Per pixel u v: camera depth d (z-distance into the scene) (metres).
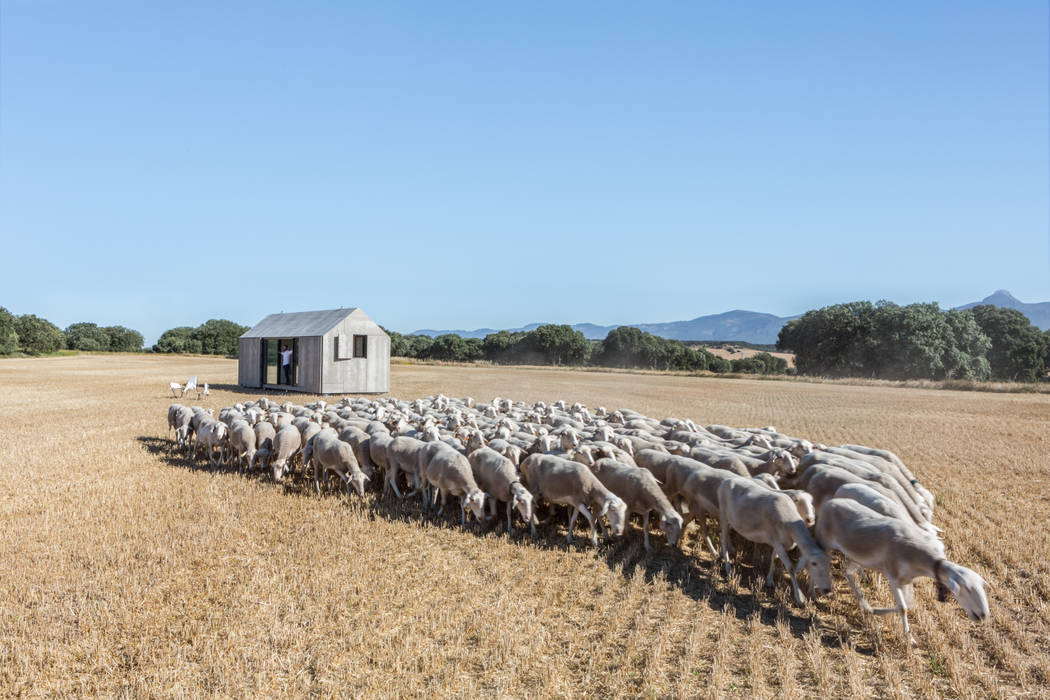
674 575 11.90
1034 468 21.95
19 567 11.20
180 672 7.97
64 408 35.00
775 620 10.14
